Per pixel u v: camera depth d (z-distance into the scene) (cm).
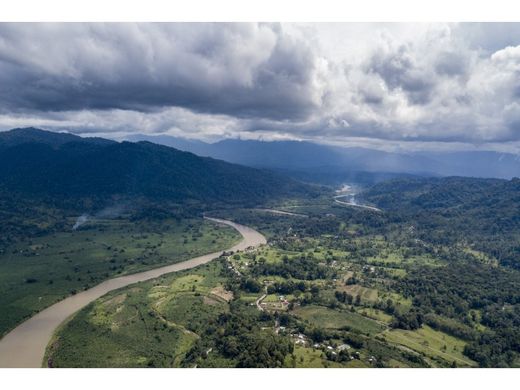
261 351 18138
